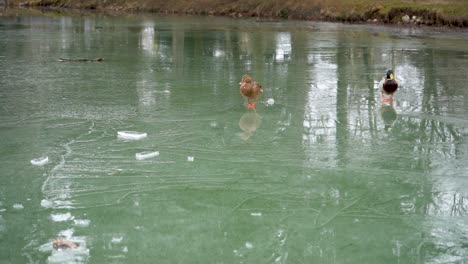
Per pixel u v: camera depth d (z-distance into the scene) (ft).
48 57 49.01
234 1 123.03
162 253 13.33
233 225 14.98
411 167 19.88
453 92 33.78
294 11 107.96
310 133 24.21
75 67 42.86
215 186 17.81
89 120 25.98
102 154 20.93
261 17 112.98
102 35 72.08
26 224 14.88
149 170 19.24
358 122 26.22
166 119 26.35
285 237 14.32
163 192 17.28
